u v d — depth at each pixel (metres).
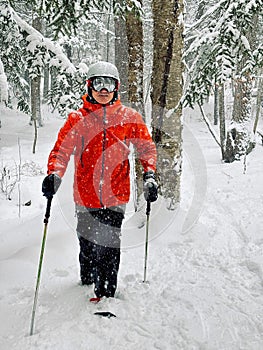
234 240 4.72
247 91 12.20
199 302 3.14
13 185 7.44
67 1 4.48
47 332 2.68
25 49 9.06
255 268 3.86
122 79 7.22
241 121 12.37
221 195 7.17
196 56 5.29
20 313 3.00
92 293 3.28
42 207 6.59
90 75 3.02
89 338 2.62
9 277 3.61
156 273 3.77
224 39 4.56
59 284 3.51
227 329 2.77
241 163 11.16
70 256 4.17
